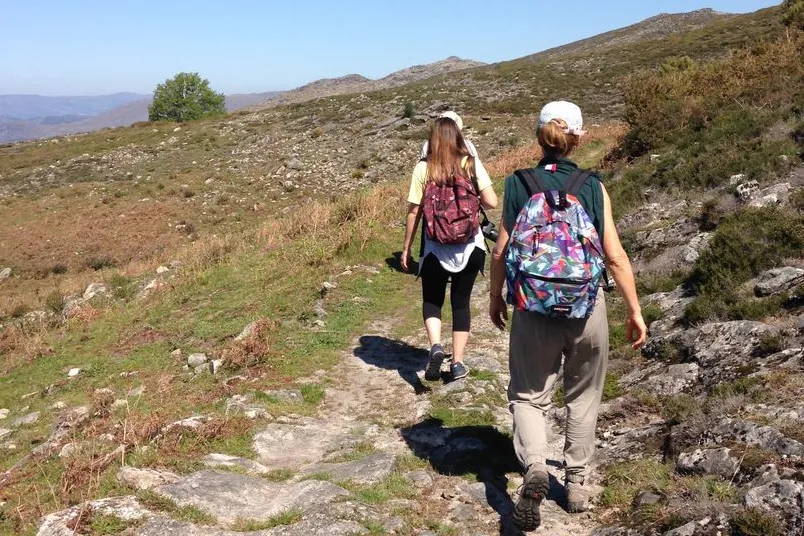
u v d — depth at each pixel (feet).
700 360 16.84
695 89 56.54
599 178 10.45
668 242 29.84
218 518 11.61
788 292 18.52
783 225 21.75
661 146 51.75
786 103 40.91
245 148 146.30
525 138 123.34
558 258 9.78
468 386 19.19
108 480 13.56
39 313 51.55
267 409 18.67
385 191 56.80
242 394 20.51
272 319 28.71
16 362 36.35
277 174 124.67
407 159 123.54
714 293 20.56
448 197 16.93
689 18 325.01
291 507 11.92
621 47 220.84
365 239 39.29
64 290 65.21
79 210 114.01
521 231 10.04
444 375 20.48
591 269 9.82
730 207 28.73
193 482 12.65
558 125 10.51
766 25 185.57
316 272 35.70
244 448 15.97
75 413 24.56
